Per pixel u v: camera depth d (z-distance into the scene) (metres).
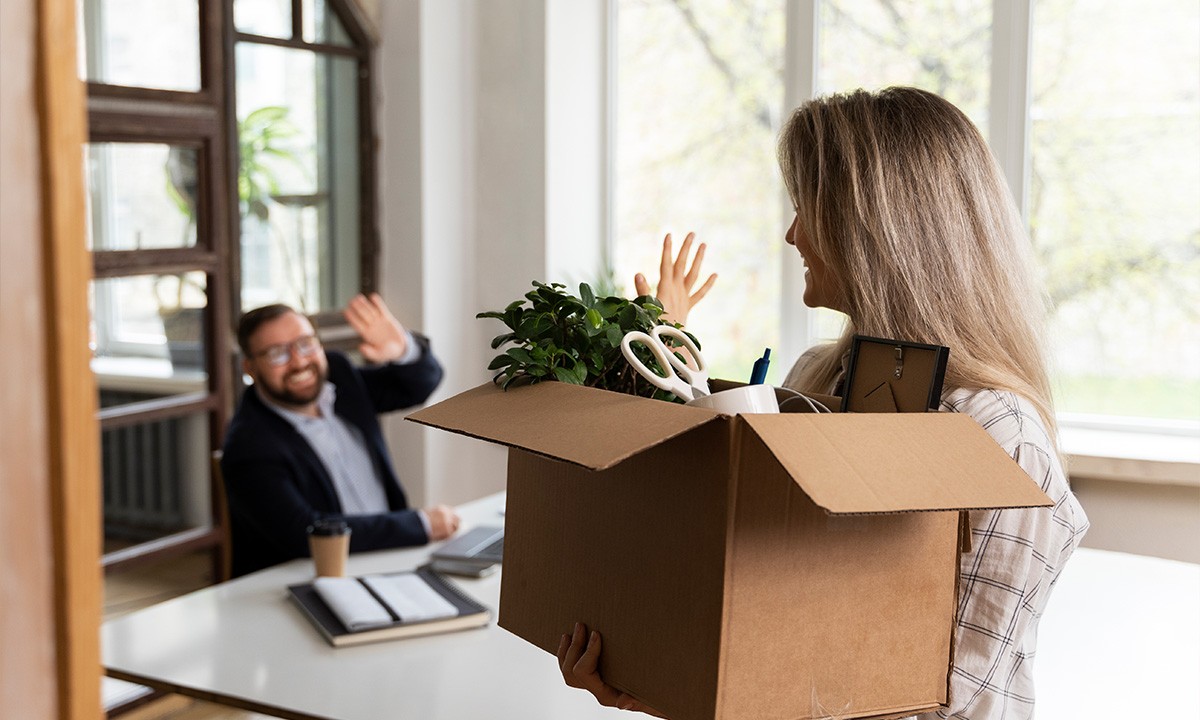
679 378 0.96
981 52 3.34
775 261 3.78
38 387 0.36
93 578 0.37
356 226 3.82
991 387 1.07
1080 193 3.25
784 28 3.67
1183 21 3.09
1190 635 1.80
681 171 3.91
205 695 1.56
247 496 2.54
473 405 0.93
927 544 0.89
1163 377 3.19
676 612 0.84
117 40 2.94
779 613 0.82
